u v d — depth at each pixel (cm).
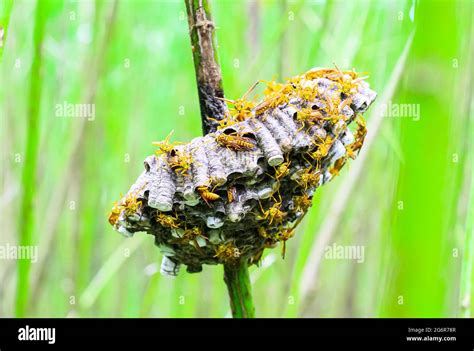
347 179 78
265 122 57
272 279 120
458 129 60
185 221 57
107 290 126
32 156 77
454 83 56
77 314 112
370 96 58
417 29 56
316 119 57
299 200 58
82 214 114
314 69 60
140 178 57
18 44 104
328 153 58
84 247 114
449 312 68
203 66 59
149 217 57
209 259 59
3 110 106
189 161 56
